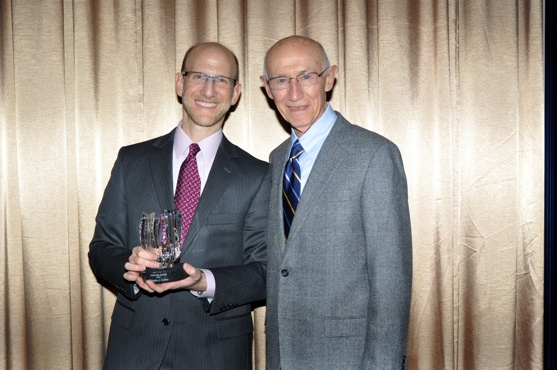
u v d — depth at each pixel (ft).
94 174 7.32
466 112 7.44
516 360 7.53
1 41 7.23
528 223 7.48
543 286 7.45
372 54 7.39
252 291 5.36
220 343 5.30
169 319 5.23
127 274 4.91
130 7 7.34
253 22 7.34
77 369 7.34
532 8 7.42
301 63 5.24
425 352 7.41
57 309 7.32
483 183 7.44
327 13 7.32
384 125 7.39
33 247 7.30
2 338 7.24
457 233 7.43
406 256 4.82
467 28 7.43
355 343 4.85
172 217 5.11
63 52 7.29
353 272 4.91
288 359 4.99
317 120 5.43
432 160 7.39
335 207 4.97
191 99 5.65
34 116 7.28
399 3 7.40
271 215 5.47
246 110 7.38
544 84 7.41
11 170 7.26
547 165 7.37
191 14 7.30
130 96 7.36
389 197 4.78
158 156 5.67
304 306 4.97
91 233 7.30
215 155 5.77
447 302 7.37
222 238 5.48
